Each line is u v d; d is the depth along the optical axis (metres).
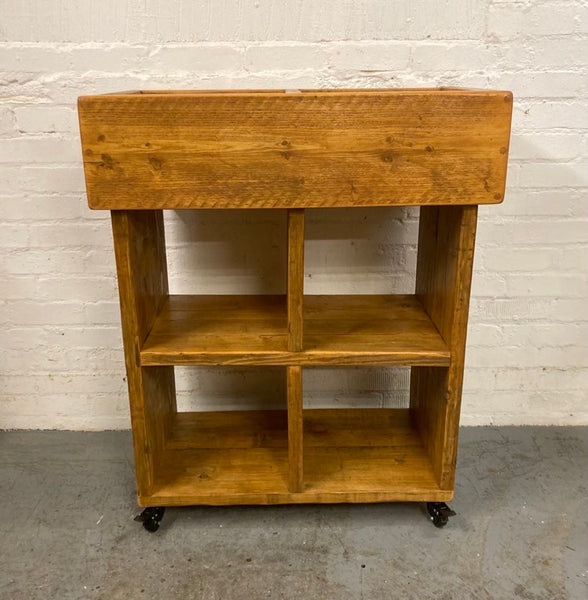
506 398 2.01
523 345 1.95
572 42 1.67
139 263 1.42
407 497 1.55
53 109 1.70
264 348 1.44
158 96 1.20
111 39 1.65
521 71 1.70
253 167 1.24
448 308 1.44
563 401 2.01
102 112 1.20
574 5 1.64
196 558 1.48
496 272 1.88
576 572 1.43
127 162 1.23
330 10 1.65
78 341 1.93
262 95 1.20
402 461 1.67
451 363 1.43
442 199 1.28
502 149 1.24
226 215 1.82
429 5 1.64
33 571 1.43
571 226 1.83
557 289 1.89
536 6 1.64
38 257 1.84
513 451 1.90
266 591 1.38
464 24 1.66
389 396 2.02
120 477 1.78
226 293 1.91
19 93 1.68
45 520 1.60
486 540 1.54
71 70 1.67
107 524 1.59
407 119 1.22
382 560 1.47
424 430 1.74
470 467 1.82
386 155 1.24
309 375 2.01
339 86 1.71
